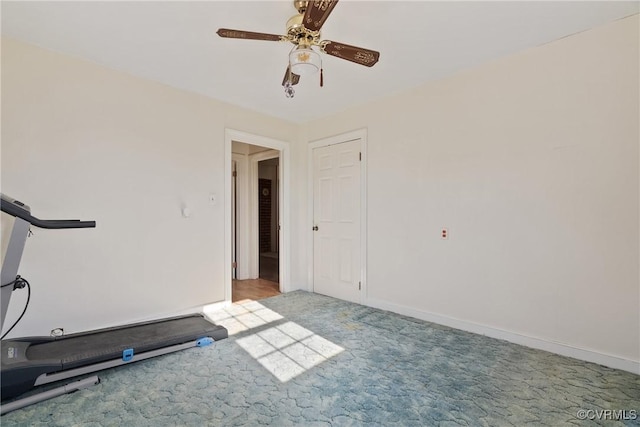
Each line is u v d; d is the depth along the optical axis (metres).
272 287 4.50
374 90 3.25
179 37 2.26
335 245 3.95
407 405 1.73
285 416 1.63
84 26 2.12
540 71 2.41
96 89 2.63
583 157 2.24
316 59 1.90
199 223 3.29
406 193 3.24
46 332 2.38
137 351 2.13
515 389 1.89
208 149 3.37
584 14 2.03
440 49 2.45
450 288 2.92
